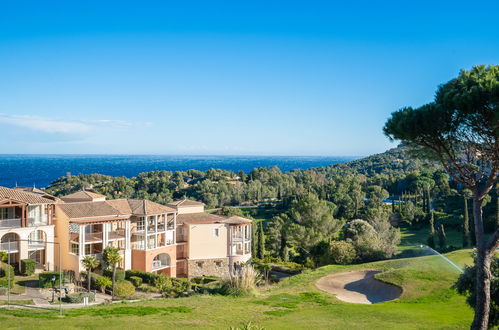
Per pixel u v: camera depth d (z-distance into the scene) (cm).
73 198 5716
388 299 3225
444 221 9406
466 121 1834
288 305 2984
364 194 13338
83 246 4584
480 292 1875
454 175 1995
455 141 1936
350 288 3578
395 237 6494
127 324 2383
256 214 12588
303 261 6531
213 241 5712
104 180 18375
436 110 1866
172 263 5397
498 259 2109
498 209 7125
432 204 10856
